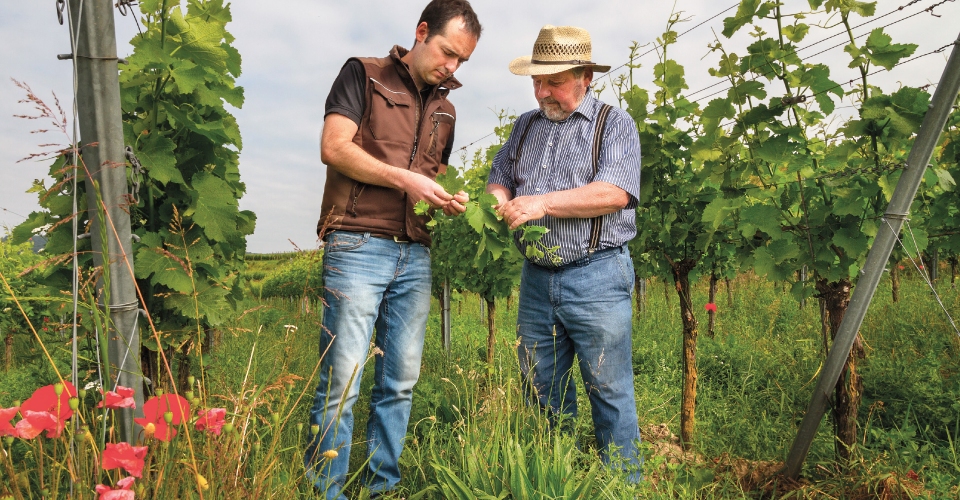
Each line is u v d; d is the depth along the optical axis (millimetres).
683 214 4137
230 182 3768
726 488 2748
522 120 3270
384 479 2785
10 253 7176
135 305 1793
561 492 2287
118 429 1753
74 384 1535
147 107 2449
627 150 2918
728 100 3238
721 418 3883
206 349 4391
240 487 1604
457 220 5668
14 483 1294
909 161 2426
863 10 2787
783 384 4625
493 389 3074
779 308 8102
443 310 6961
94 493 1380
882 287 9914
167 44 2275
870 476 2600
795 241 3248
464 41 2650
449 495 2393
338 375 2566
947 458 2980
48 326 2170
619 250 2967
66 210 2242
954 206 4477
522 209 2662
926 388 3770
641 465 2717
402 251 2770
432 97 2867
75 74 1562
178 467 1511
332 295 2600
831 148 3473
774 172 3424
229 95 2812
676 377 5246
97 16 1642
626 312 2977
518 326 3225
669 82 4246
